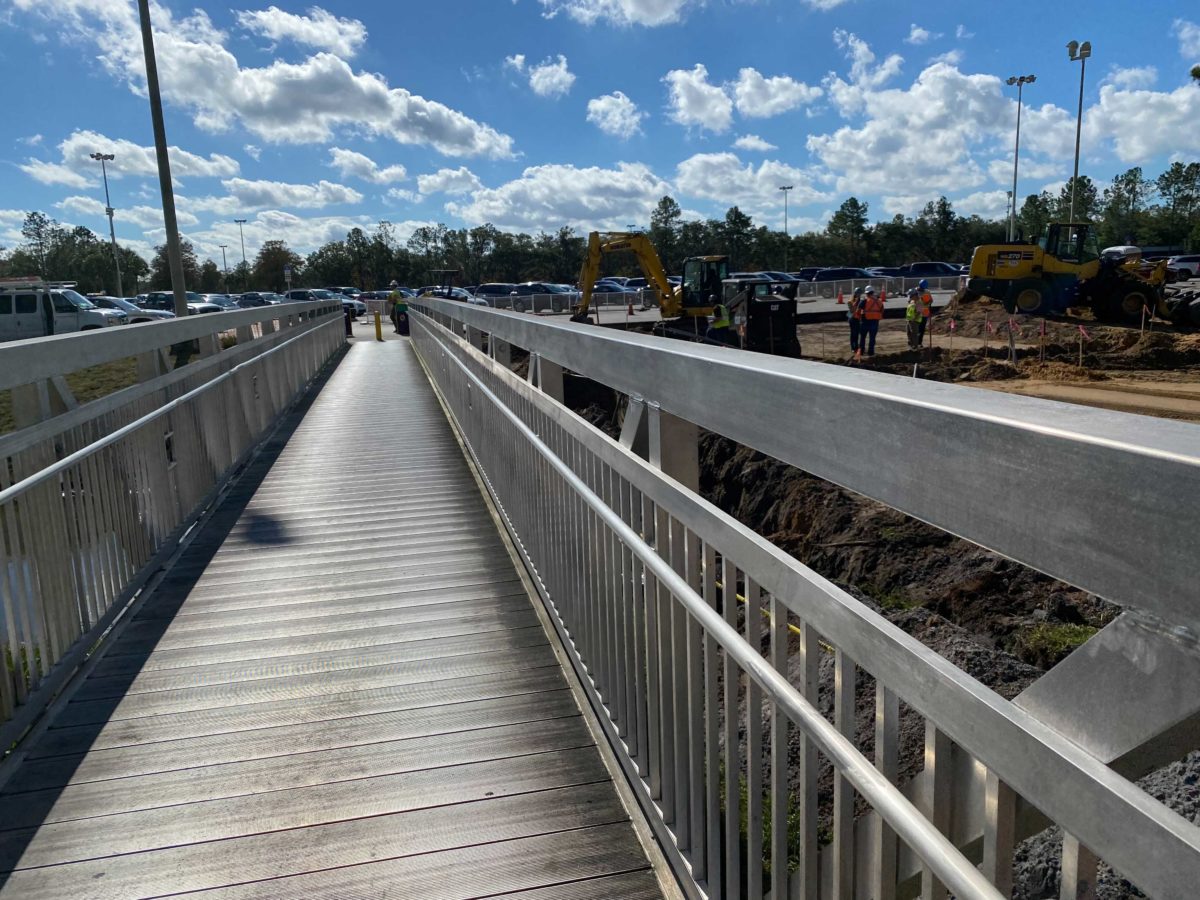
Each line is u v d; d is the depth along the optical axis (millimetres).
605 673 2779
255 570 4625
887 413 1104
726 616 1791
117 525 4023
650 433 2178
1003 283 28562
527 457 4238
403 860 2295
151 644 3691
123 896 2182
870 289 23969
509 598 4152
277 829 2434
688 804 2131
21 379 3074
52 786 2656
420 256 120125
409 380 14156
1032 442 862
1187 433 800
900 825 1051
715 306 25484
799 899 1505
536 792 2588
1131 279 26688
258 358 7949
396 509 5836
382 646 3641
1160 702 803
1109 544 779
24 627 3045
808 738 1438
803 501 10281
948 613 6578
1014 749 890
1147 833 729
